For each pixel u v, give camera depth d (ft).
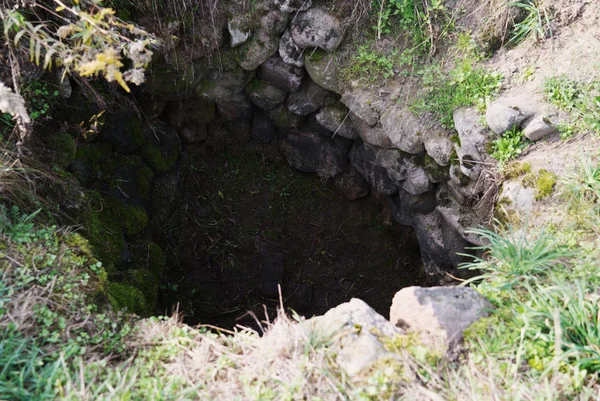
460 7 11.89
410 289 8.14
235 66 13.09
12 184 8.93
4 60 9.43
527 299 8.30
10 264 8.16
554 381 7.24
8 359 7.11
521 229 9.61
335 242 15.38
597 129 10.12
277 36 12.59
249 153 15.56
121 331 8.01
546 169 10.07
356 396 7.16
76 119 11.11
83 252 8.87
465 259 12.52
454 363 7.54
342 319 7.94
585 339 7.55
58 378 7.15
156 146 13.98
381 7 11.82
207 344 8.00
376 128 12.66
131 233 12.00
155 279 11.60
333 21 12.03
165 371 7.64
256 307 14.52
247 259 15.03
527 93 10.96
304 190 15.62
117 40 9.19
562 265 8.63
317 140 14.78
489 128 10.94
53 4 10.02
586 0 11.31
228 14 12.14
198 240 14.84
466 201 11.66
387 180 14.05
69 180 10.09
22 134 8.87
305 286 14.93
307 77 13.43
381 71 12.26
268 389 7.36
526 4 11.50
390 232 15.21
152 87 13.04
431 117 11.81
